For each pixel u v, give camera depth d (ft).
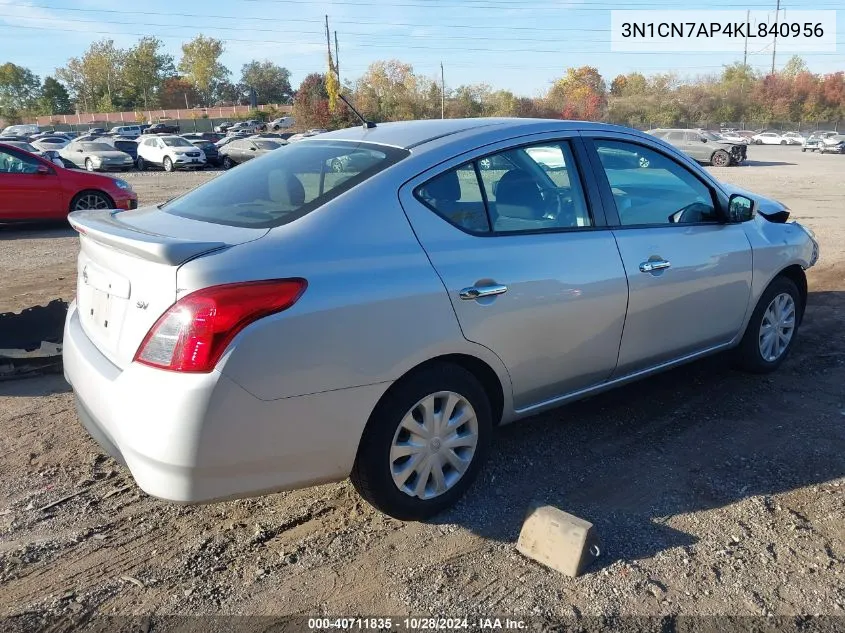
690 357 13.43
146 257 8.14
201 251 8.11
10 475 11.31
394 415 9.18
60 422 13.26
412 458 9.57
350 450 8.90
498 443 12.37
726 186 17.33
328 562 9.18
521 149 10.86
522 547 9.34
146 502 10.62
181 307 7.80
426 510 9.90
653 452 12.02
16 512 10.27
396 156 10.00
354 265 8.74
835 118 262.67
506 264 10.00
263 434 8.16
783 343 15.61
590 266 10.95
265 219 9.22
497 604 8.36
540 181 10.95
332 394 8.52
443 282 9.31
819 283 23.85
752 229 14.20
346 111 192.03
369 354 8.69
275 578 8.87
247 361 7.87
